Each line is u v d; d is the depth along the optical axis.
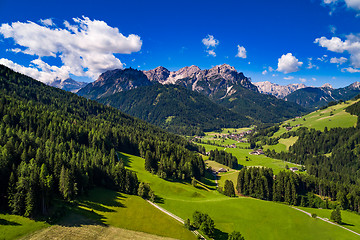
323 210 140.38
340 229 108.12
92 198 95.81
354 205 145.62
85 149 151.12
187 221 88.25
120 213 89.06
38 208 73.38
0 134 120.31
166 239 77.75
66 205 83.12
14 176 79.19
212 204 118.50
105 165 129.75
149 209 98.44
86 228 72.62
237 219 104.81
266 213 114.25
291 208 126.31
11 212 70.75
